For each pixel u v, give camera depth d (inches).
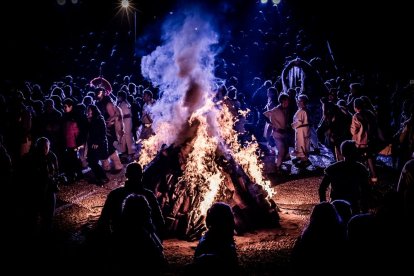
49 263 281.3
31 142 473.1
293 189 452.8
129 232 176.2
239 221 329.7
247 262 275.1
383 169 510.9
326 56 983.6
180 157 351.3
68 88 655.8
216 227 180.7
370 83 832.9
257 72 902.4
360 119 453.1
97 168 489.7
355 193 270.4
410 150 436.8
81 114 493.4
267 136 627.5
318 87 693.9
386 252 169.9
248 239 318.0
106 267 263.7
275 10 1129.4
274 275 255.6
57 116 497.7
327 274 176.6
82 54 1003.9
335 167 275.9
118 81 890.1
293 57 903.1
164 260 184.4
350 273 171.8
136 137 632.4
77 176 507.5
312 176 502.9
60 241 317.4
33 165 314.5
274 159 578.2
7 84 683.4
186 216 331.3
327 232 182.7
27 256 292.0
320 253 179.6
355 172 271.7
